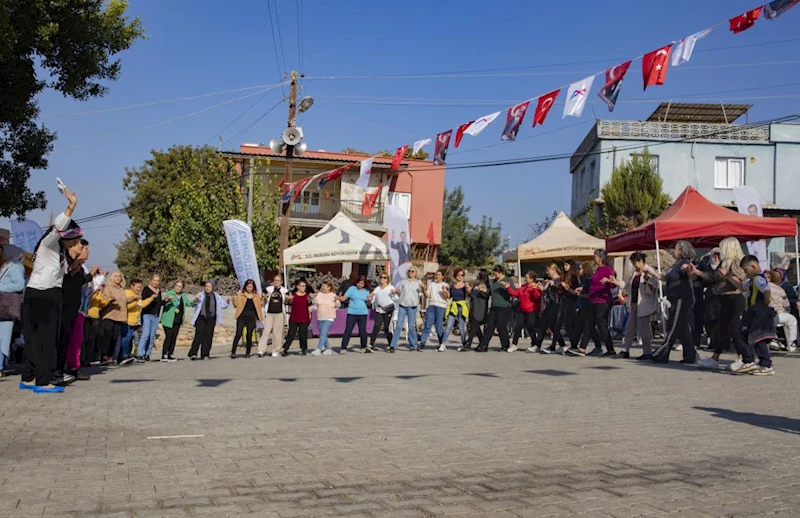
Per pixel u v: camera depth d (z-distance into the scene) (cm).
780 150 3164
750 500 415
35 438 602
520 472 484
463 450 554
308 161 3494
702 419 692
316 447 566
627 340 1364
